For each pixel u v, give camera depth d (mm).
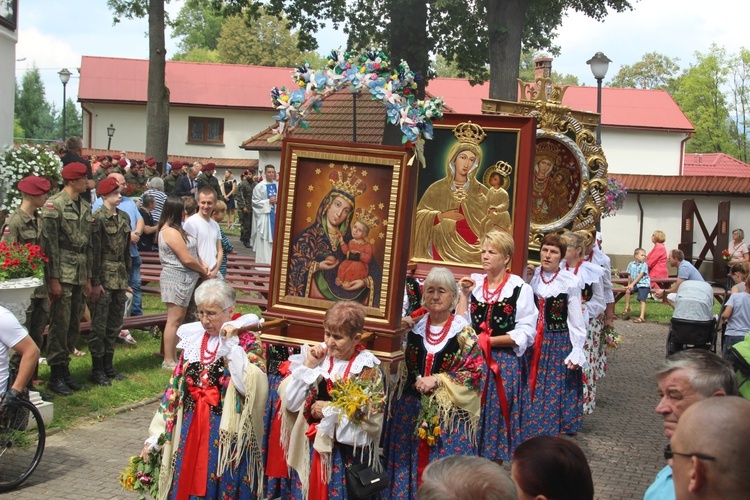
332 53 5270
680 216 26328
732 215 25828
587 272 8578
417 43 20109
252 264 14672
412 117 5059
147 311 13156
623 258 26656
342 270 5160
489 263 6414
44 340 9781
